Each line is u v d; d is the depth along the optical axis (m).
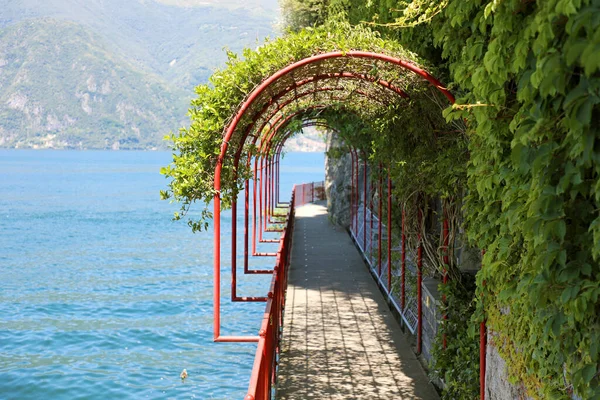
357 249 14.80
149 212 43.25
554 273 2.65
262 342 4.45
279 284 7.47
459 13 3.89
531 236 2.84
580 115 2.27
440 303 6.06
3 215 40.31
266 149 14.48
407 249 8.57
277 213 21.69
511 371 3.65
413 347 7.43
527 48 2.71
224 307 14.88
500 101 3.36
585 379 2.53
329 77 6.12
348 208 18.61
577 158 2.44
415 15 4.83
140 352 11.65
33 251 25.88
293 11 13.74
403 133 6.80
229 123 5.43
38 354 11.71
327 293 10.20
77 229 34.00
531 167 2.78
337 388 6.01
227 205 5.99
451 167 5.23
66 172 93.06
